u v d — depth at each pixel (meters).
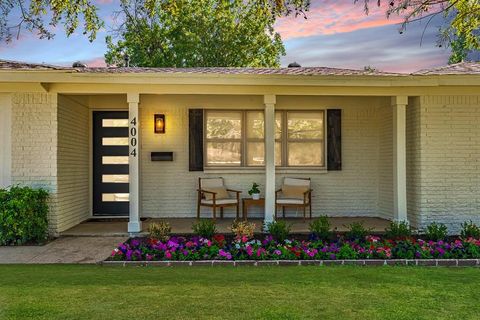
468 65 10.24
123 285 4.91
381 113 10.32
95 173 10.29
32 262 6.23
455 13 8.90
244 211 9.54
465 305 4.21
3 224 7.25
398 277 5.27
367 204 10.49
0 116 8.06
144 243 6.89
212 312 4.01
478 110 8.59
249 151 10.38
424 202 8.55
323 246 6.58
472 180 8.59
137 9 9.59
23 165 8.03
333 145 10.38
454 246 6.46
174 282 5.05
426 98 8.54
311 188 10.40
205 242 6.57
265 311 4.03
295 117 10.43
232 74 7.84
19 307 4.13
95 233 8.17
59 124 8.22
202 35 21.97
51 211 8.05
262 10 9.00
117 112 10.27
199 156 10.25
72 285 4.91
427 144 8.57
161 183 10.32
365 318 3.87
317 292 4.63
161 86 8.07
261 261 6.04
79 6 9.12
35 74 7.58
